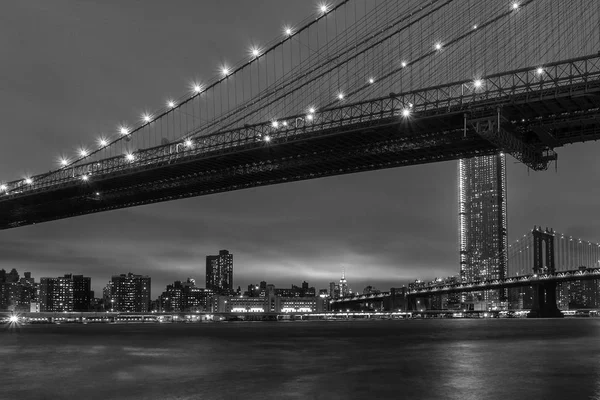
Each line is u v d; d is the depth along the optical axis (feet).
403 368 163.94
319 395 119.65
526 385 131.03
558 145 205.36
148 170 284.41
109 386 134.10
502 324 623.36
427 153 230.68
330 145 237.04
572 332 392.68
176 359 196.54
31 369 168.04
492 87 200.75
